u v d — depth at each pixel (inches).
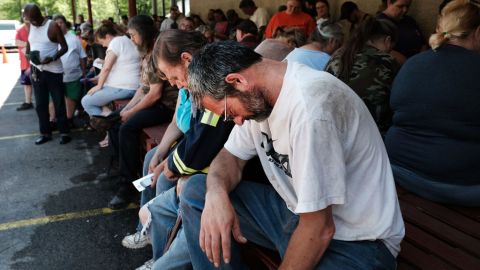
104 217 119.1
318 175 41.6
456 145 71.2
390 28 94.6
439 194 73.4
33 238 107.9
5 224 115.0
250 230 60.1
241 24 177.0
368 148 46.4
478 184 71.3
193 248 59.9
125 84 163.5
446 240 62.6
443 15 73.6
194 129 71.6
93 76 234.7
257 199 59.6
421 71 73.8
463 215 70.6
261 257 60.9
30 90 259.6
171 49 75.5
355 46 92.4
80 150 178.4
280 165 50.9
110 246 104.3
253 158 64.6
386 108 90.1
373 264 47.8
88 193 135.4
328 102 42.9
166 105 125.6
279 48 113.7
